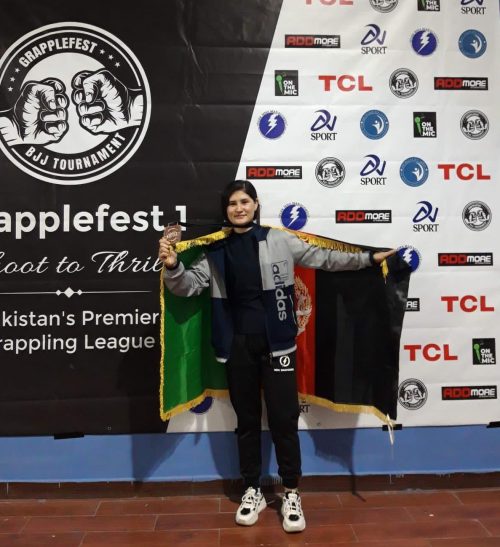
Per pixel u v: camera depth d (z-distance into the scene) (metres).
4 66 2.37
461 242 2.44
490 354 2.46
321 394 2.39
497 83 2.45
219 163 2.40
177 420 2.41
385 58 2.42
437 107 2.44
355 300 2.33
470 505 2.31
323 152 2.41
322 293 2.38
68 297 2.38
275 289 2.10
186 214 2.39
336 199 2.41
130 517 2.22
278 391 2.10
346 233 2.41
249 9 2.40
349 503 2.33
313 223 2.40
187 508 2.30
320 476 2.44
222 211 2.21
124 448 2.41
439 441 2.46
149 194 2.39
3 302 2.37
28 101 2.37
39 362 2.38
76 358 2.38
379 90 2.42
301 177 2.40
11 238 2.37
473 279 2.44
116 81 2.38
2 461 2.38
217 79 2.40
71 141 2.38
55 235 2.38
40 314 2.38
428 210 2.43
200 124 2.39
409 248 2.43
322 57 2.41
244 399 2.16
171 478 2.41
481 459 2.47
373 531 2.10
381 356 2.29
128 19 2.38
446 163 2.44
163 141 2.39
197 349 2.33
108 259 2.39
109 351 2.39
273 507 2.29
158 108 2.39
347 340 2.35
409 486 2.45
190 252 2.24
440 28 2.44
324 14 2.41
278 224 2.40
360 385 2.33
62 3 2.37
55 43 2.38
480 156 2.45
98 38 2.38
